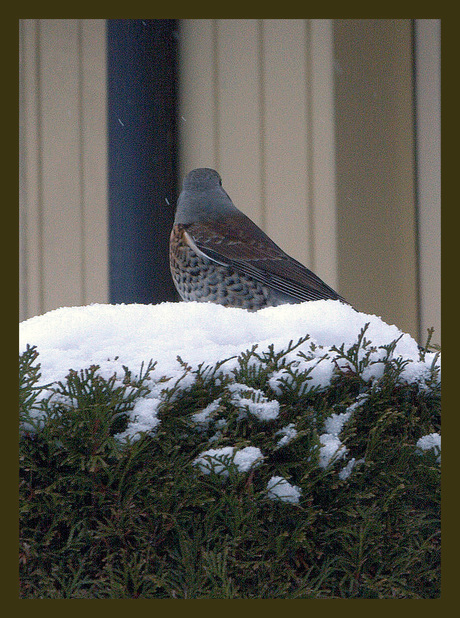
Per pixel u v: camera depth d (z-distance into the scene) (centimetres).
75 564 521
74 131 1395
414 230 1255
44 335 552
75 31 1399
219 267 1000
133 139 1342
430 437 580
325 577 541
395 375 569
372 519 548
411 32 1273
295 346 550
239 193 1320
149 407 516
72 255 1393
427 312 1244
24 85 1458
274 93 1283
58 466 516
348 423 547
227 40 1335
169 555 532
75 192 1392
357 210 1218
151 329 567
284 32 1273
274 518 540
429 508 588
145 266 1327
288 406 543
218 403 529
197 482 522
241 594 530
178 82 1389
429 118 1255
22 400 506
